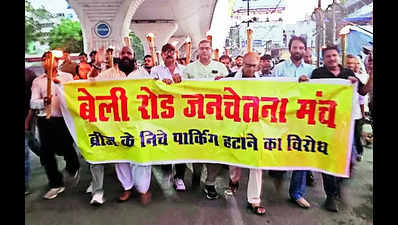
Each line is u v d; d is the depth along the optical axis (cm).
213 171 319
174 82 304
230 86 298
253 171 296
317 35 920
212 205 312
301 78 289
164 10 1278
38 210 305
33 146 348
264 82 293
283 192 341
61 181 346
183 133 309
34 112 341
